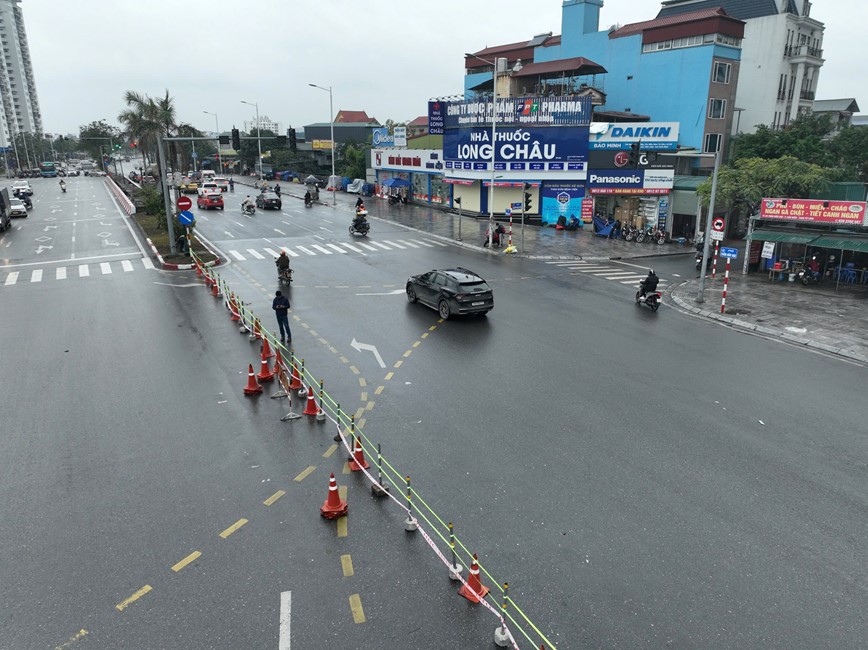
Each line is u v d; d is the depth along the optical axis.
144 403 12.47
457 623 6.65
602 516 8.60
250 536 8.13
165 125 56.88
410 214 49.22
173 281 24.77
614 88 51.22
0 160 143.00
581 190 42.94
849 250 25.97
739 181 32.25
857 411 12.41
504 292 23.62
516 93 51.03
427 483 9.42
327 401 12.56
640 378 14.18
